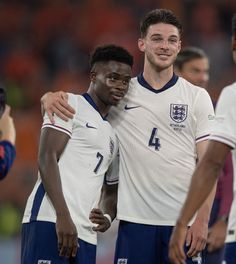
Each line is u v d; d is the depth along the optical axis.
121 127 18.86
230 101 14.98
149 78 19.05
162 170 18.61
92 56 18.80
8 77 56.78
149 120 18.77
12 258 36.59
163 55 18.61
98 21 61.12
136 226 18.64
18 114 51.97
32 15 62.97
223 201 22.67
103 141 18.38
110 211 19.08
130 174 18.70
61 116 18.00
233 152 15.09
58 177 17.55
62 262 17.66
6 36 60.84
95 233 18.39
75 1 63.62
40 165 17.73
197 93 19.00
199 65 23.47
